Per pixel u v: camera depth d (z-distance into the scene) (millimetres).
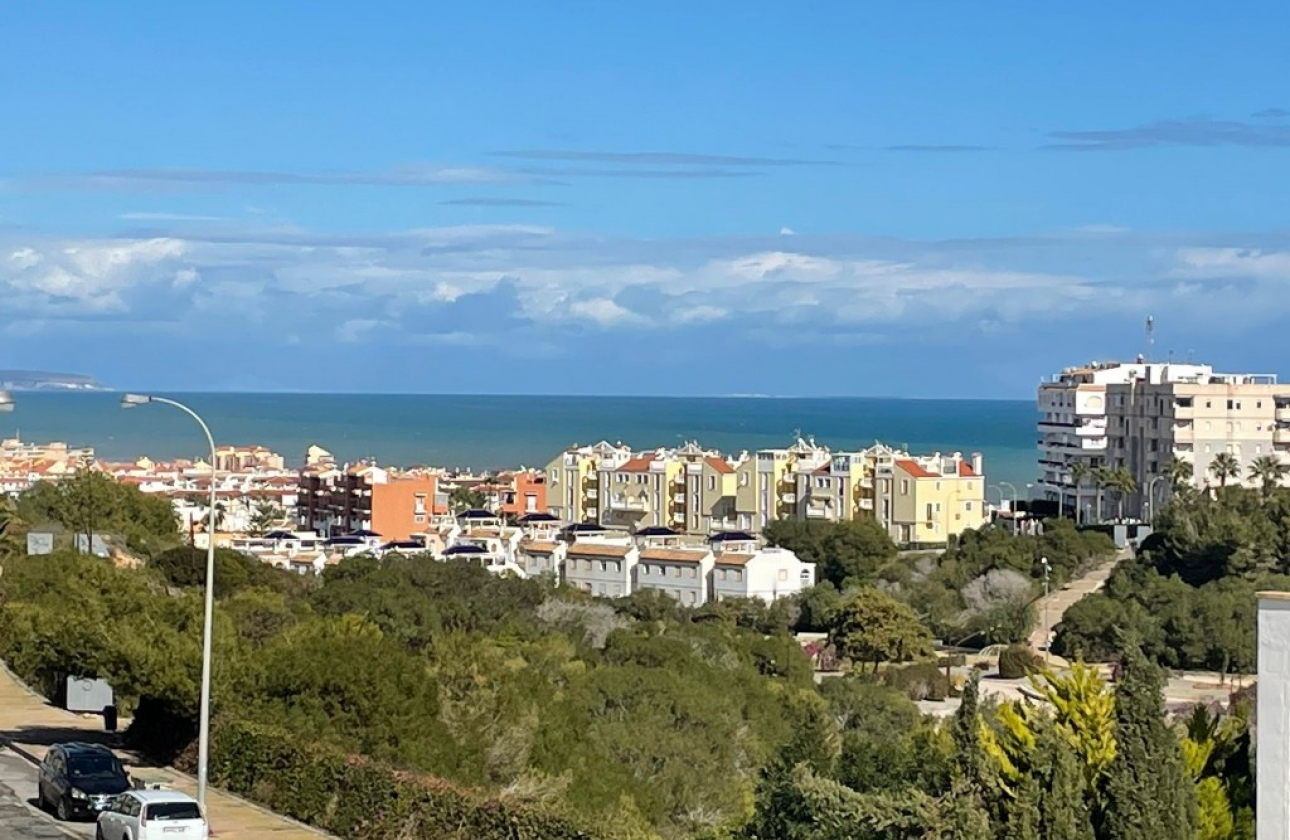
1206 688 96062
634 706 55625
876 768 30172
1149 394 185000
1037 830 21906
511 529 182625
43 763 40406
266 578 101875
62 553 75875
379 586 101438
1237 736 23828
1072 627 112125
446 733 42000
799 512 196250
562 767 43062
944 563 144750
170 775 43094
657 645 77438
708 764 50719
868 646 112562
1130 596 119062
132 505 120062
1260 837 20000
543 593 111875
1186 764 22469
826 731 35875
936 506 184375
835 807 23172
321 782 37438
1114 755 22297
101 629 44688
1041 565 142125
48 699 59281
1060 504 188250
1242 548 123125
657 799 46219
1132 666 21969
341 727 41250
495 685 44719
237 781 40812
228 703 42188
